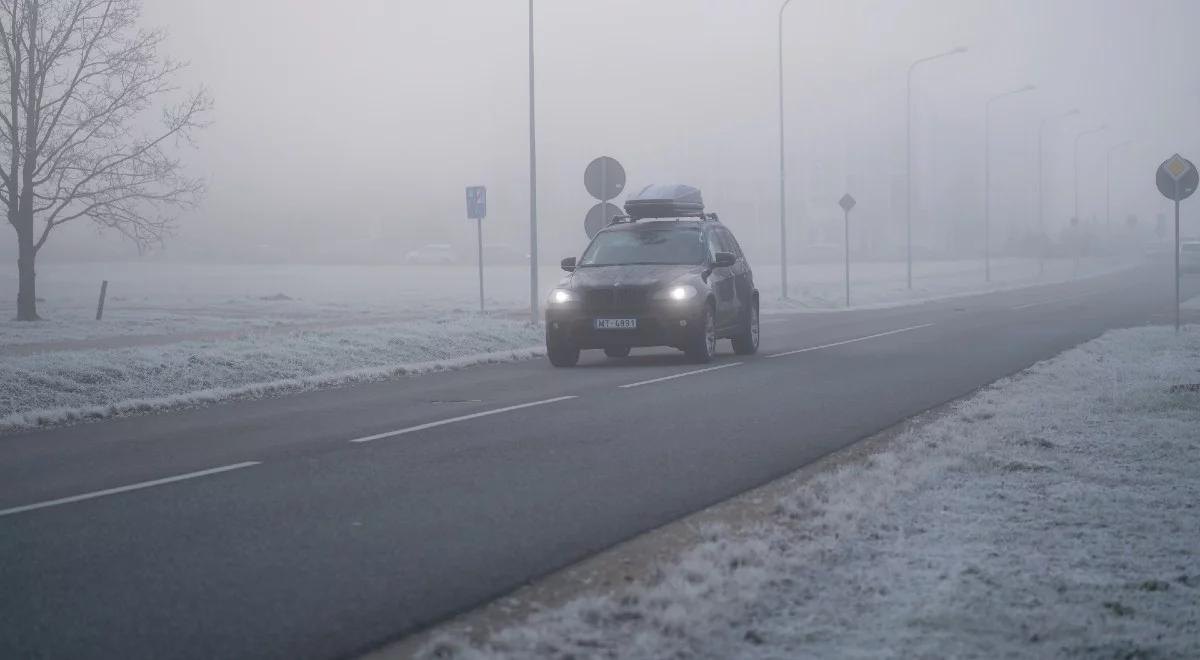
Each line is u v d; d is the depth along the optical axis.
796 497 7.77
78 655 4.87
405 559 6.43
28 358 16.34
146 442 11.16
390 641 5.09
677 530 7.12
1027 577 5.81
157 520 7.51
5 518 7.63
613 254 19.41
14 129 30.08
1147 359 17.44
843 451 10.00
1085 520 7.05
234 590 5.84
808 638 4.96
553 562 6.35
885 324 29.08
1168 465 8.77
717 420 11.89
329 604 5.59
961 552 6.32
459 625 5.30
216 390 15.31
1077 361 17.05
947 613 5.21
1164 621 5.16
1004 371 16.61
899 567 6.02
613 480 8.71
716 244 19.94
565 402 13.60
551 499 8.02
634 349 22.95
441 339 21.84
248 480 8.91
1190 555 6.26
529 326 24.81
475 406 13.40
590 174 24.53
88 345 22.05
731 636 4.97
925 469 8.55
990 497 7.73
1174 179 22.69
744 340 20.36
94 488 8.70
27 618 5.39
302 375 17.69
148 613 5.46
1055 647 4.80
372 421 12.28
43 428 12.52
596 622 5.21
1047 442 9.76
